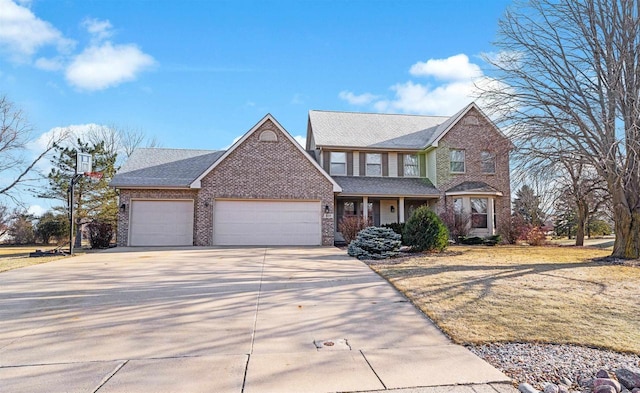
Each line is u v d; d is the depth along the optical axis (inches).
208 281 319.0
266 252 525.0
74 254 514.9
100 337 185.3
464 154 781.3
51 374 143.3
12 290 285.9
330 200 656.4
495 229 768.3
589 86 452.1
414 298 258.4
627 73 432.5
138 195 639.8
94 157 954.7
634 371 141.6
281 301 255.9
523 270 367.9
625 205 465.7
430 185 777.6
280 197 641.6
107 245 666.8
